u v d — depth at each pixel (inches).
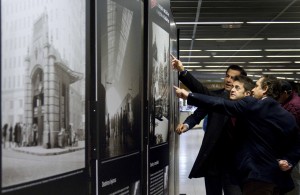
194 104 113.5
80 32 69.8
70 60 66.0
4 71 49.3
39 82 57.3
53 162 60.4
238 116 111.3
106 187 79.6
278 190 127.0
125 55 90.4
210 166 127.8
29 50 54.8
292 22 426.3
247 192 115.0
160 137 119.8
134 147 96.7
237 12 378.6
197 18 404.2
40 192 56.6
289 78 1128.2
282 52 666.8
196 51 650.8
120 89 87.3
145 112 104.2
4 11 49.4
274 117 110.9
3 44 49.1
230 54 688.4
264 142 111.9
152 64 109.0
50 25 60.2
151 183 108.4
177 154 171.2
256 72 985.5
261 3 344.8
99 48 76.0
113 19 83.2
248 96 113.0
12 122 50.9
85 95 71.5
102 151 77.5
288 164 111.3
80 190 68.8
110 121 81.7
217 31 480.1
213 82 1135.6
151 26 107.7
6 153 49.5
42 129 57.8
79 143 68.7
